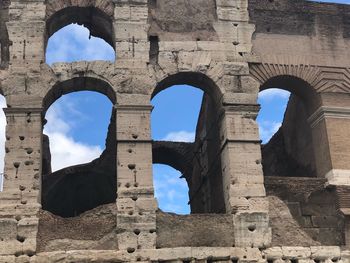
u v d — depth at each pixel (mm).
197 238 29484
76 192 45500
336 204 31797
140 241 29000
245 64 33406
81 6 33375
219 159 34531
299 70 34031
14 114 30766
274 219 30750
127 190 29891
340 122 33344
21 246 28438
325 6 36000
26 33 32531
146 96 31859
